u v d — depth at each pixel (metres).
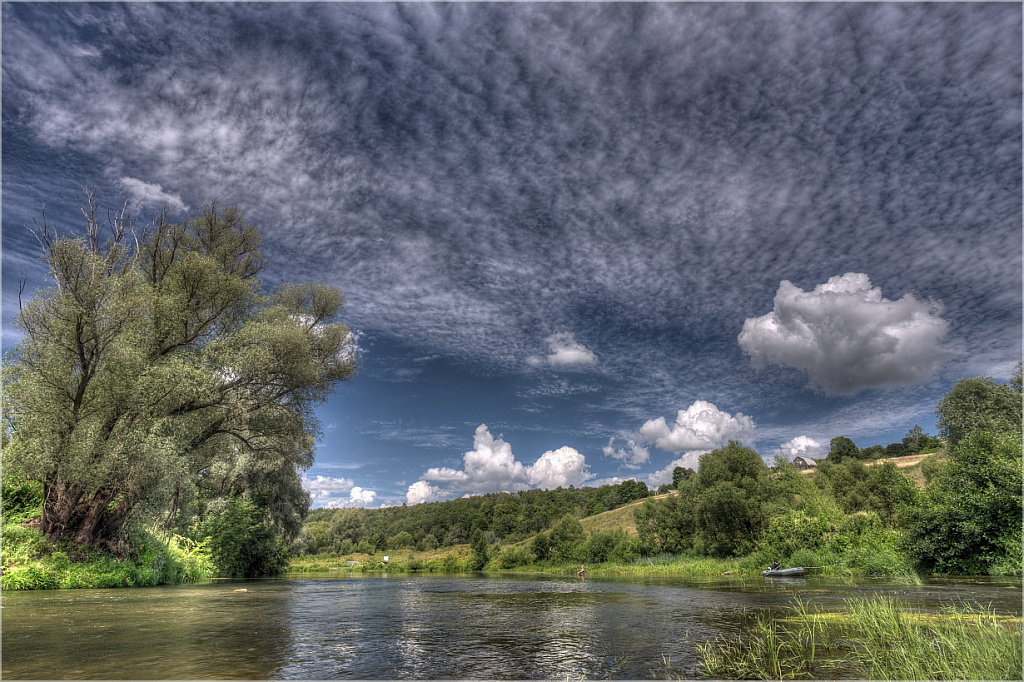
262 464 35.91
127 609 13.73
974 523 22.20
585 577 38.81
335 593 22.09
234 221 33.28
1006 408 50.09
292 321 31.62
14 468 19.53
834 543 31.58
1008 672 5.60
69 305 21.02
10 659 7.57
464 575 50.72
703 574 35.00
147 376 23.00
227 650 8.41
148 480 22.19
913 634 7.97
